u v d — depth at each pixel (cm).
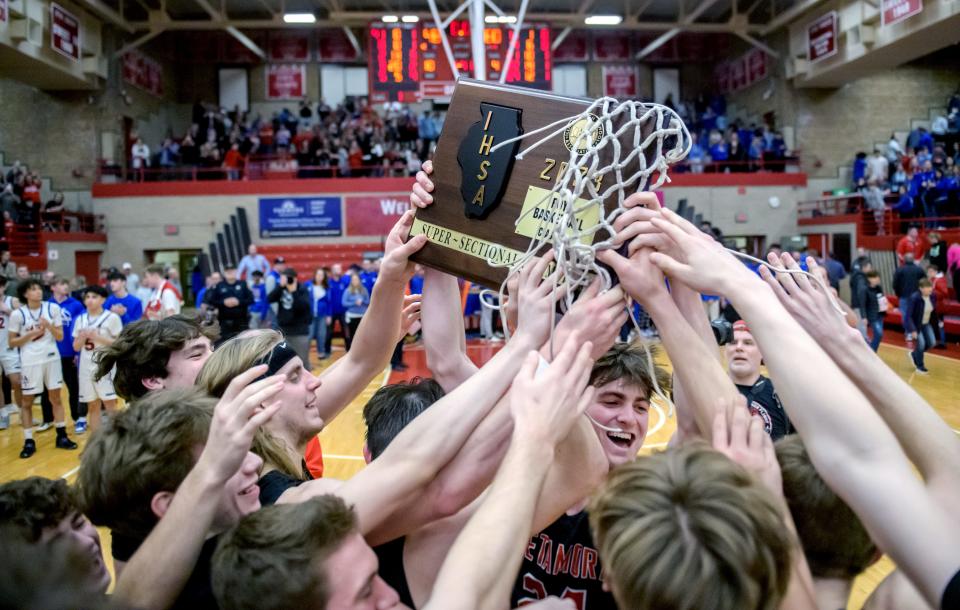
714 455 86
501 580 84
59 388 650
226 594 92
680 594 75
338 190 1639
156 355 213
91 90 1641
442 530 117
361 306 1129
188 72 2077
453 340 136
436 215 125
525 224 117
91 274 1562
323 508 95
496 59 1220
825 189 1741
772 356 89
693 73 2152
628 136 110
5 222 1383
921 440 93
